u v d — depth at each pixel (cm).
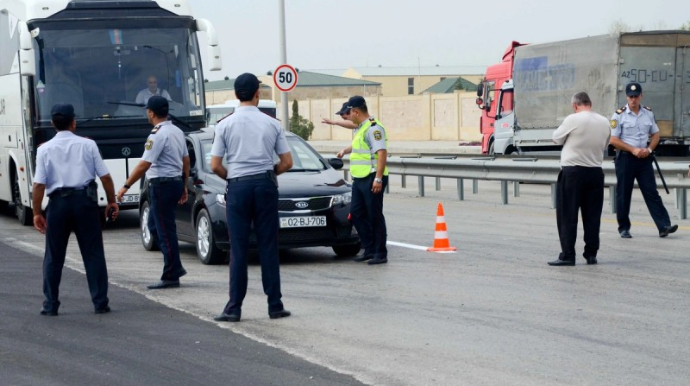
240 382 1347
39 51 3253
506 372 1373
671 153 5169
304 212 2408
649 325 1658
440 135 12688
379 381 1336
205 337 1630
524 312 1781
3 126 3722
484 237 2862
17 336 1675
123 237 3162
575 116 2277
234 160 1731
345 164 5184
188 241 2634
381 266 2372
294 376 1371
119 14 3328
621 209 2772
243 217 1741
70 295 2081
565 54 5225
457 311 1805
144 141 3316
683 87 4984
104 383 1362
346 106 2377
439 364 1423
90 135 3259
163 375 1395
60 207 1825
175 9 3397
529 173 3747
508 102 5734
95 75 3284
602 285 2041
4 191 3838
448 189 4766
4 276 2370
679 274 2161
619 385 1300
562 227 2308
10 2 3553
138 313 1859
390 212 3669
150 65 3338
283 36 5731
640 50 4950
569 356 1459
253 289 2105
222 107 8156
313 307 1875
